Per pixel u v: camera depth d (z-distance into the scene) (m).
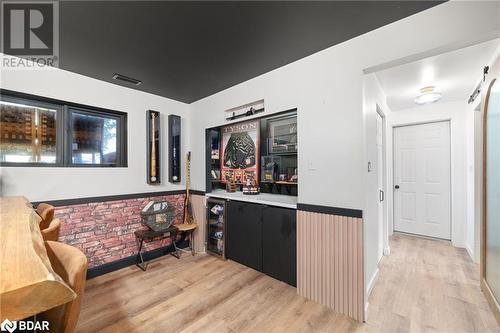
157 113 3.19
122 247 2.83
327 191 2.01
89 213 2.57
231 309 1.97
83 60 2.23
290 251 2.31
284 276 2.37
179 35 1.82
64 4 1.45
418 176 3.90
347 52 1.90
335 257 1.95
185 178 3.59
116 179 2.81
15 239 0.91
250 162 3.21
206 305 2.03
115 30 1.74
